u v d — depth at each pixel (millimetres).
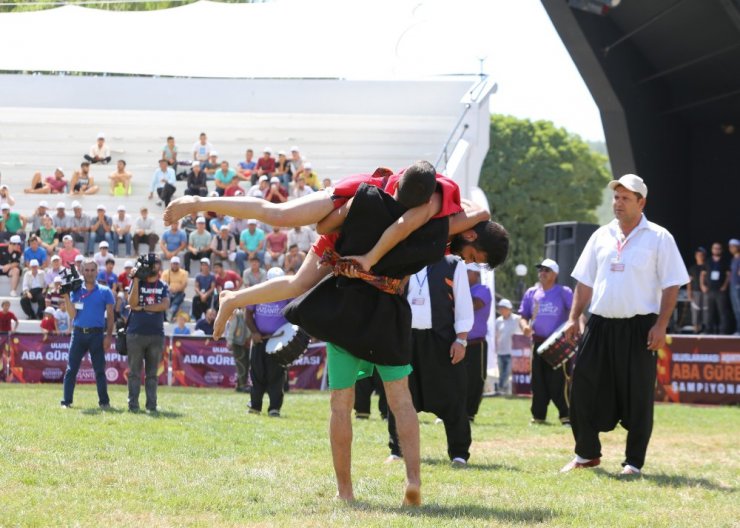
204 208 6395
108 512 5953
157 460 8484
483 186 69812
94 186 29188
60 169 30203
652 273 8992
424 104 32062
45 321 22391
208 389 20047
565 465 9438
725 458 10461
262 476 7711
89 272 14148
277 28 33719
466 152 29734
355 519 5867
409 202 6332
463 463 9367
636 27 26000
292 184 27125
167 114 32406
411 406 6680
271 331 14422
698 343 20125
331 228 6551
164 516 5891
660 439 12414
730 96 26766
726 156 28359
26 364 20609
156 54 33562
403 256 6387
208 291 22922
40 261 24781
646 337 8992
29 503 6117
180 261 24891
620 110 27438
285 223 6430
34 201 28859
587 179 72875
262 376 14352
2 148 32094
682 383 20172
